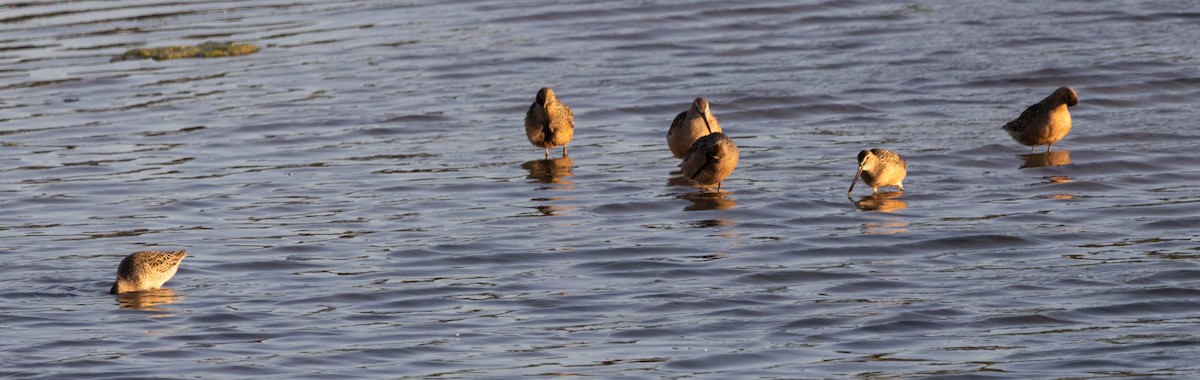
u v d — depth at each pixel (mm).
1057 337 56094
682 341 56562
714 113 102812
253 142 96438
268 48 125250
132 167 90438
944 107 102062
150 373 53125
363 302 62438
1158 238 69938
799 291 63062
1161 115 97562
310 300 62688
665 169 87125
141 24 135875
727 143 79688
